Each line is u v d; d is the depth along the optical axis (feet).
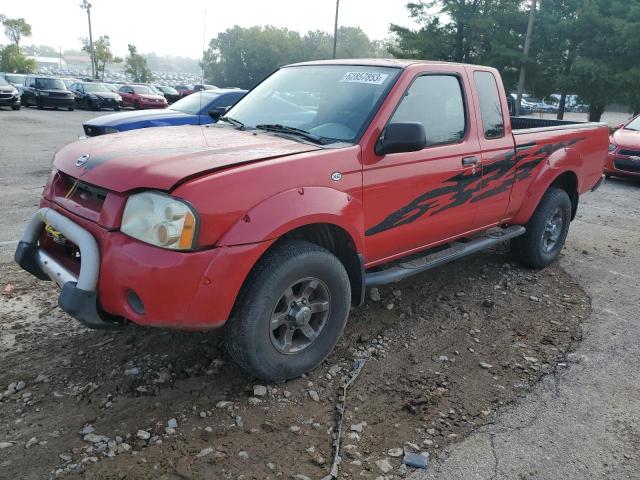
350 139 11.75
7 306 13.84
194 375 11.14
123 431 9.41
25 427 9.42
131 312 9.35
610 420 10.36
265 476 8.56
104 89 105.60
